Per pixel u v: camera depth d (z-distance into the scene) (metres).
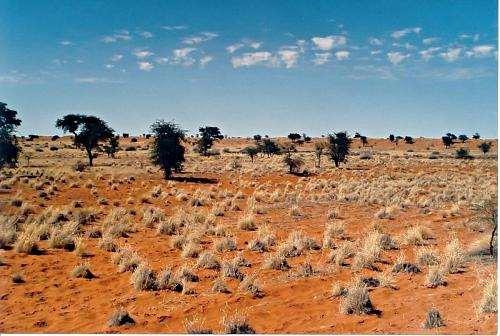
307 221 22.08
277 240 17.55
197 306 10.22
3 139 37.91
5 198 25.98
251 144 134.88
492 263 12.48
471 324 8.22
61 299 10.91
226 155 87.62
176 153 41.97
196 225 20.06
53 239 15.93
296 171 52.38
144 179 40.72
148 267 12.59
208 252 14.01
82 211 21.70
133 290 11.55
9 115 38.09
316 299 10.42
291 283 11.72
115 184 35.22
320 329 8.63
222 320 9.17
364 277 11.43
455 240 14.30
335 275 12.33
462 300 9.62
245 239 17.73
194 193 31.92
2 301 10.75
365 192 32.75
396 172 53.81
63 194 29.31
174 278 11.78
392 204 27.05
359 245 15.84
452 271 12.01
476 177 46.56
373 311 9.41
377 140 144.75
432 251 13.42
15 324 9.34
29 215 20.86
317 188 37.69
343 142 60.66
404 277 11.83
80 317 9.74
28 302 10.71
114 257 14.16
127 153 85.12
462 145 125.12
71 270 13.23
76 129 53.91
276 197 30.31
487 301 8.86
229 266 12.78
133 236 18.30
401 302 9.82
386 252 14.99
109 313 9.95
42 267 13.45
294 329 8.73
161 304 10.45
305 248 15.81
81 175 40.69
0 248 15.38
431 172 54.09
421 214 23.66
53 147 90.12
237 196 31.44
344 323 8.85
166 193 31.05
